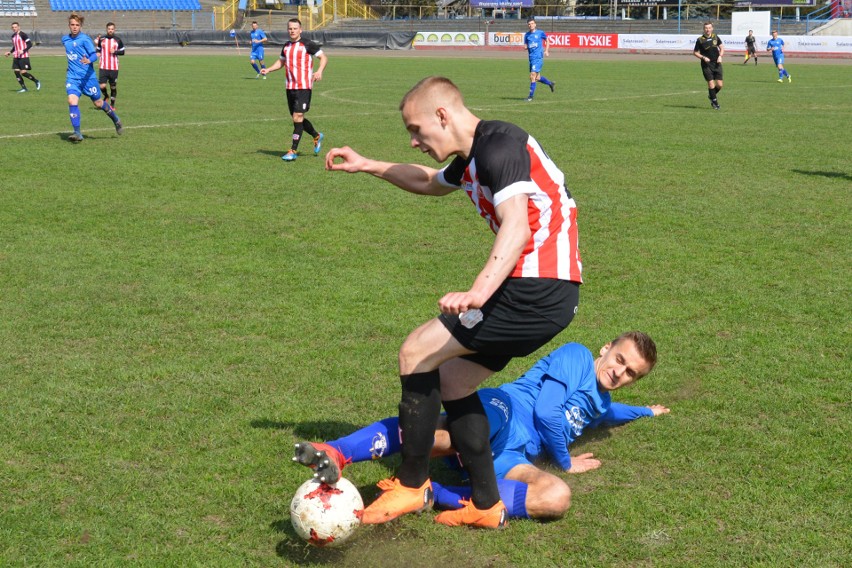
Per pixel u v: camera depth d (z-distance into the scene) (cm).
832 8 5400
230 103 2025
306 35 5131
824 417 430
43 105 1930
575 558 312
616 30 5419
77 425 412
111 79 1925
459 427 325
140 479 363
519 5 5669
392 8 6131
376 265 697
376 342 529
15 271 667
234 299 607
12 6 5669
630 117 1808
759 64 3953
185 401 441
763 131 1586
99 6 5791
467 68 3441
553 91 2431
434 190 365
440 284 649
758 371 489
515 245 288
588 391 382
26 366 485
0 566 301
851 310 598
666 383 472
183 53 4575
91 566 303
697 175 1126
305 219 852
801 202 959
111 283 641
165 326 552
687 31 5303
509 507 334
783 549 317
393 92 2342
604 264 708
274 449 390
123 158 1207
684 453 394
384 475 374
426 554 315
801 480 368
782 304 610
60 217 844
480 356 325
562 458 374
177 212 875
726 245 772
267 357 502
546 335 315
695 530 329
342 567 307
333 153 371
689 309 598
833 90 2534
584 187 1038
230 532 326
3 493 352
